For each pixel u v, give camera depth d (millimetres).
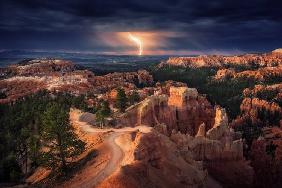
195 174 67250
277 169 112250
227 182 92312
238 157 96812
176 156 67938
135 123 110125
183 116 122938
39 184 66125
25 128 118625
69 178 63125
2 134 123312
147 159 59000
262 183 110938
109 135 84875
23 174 89625
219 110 111375
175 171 61969
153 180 54844
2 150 108562
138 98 165000
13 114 151125
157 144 63844
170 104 127750
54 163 69375
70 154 70938
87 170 63719
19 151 108750
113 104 160125
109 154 68500
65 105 149250
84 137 90438
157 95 121375
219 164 93812
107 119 109500
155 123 111875
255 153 118750
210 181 86312
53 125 69375
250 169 95938
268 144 129750
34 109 146750
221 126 99688
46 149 87188
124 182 49656
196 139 92625
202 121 124750
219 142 94625
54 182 64188
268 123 179625
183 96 125250
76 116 121812
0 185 76000
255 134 154625
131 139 78250
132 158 58375
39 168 87750
